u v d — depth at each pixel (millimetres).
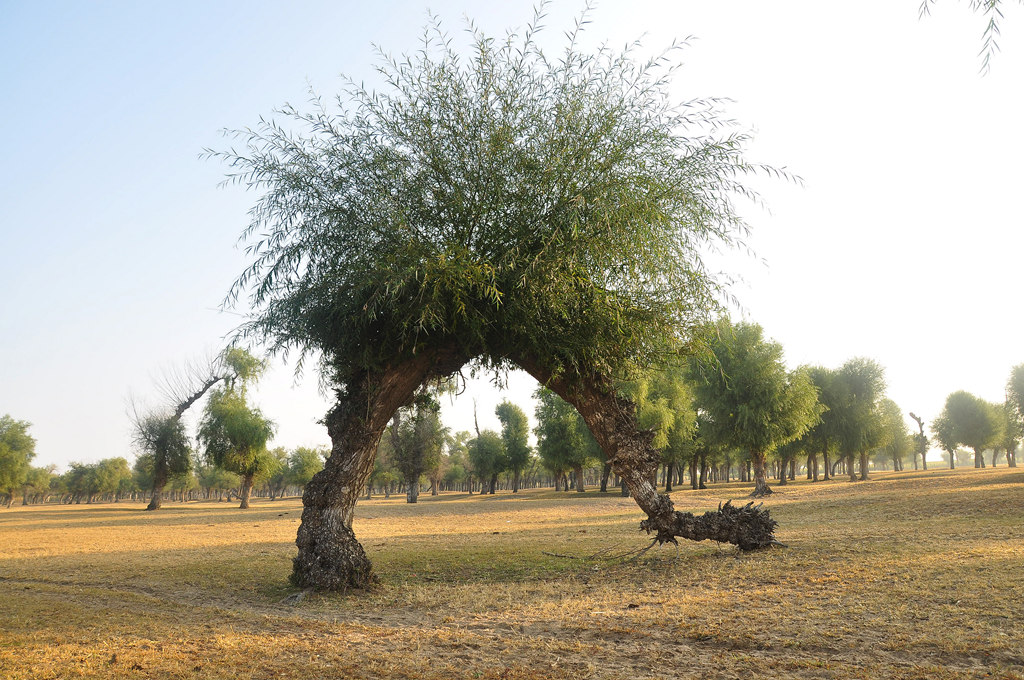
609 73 11297
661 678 5824
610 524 25453
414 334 11500
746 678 5754
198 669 6246
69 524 36188
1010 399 68938
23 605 10039
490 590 11141
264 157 11438
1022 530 14672
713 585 10445
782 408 47719
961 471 70438
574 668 6211
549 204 11031
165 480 58844
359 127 11562
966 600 8094
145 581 12859
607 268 11141
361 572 11367
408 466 61906
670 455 61250
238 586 12203
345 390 12266
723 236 11938
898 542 13750
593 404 13117
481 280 10273
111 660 6539
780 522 21719
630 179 11008
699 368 13391
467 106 11359
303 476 92500
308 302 11508
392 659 6629
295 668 6281
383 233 11141
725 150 11297
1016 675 5496
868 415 66875
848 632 7090
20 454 87125
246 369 54906
